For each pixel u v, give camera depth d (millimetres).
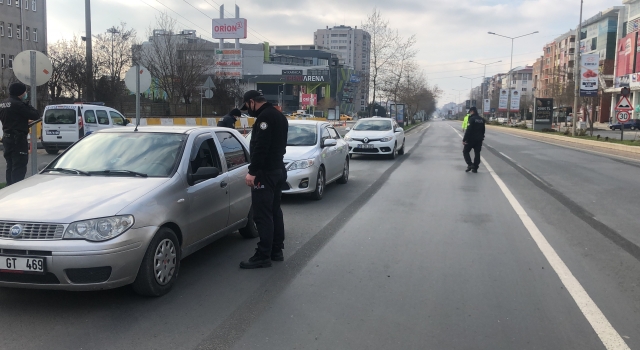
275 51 118938
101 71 39375
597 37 84375
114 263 4305
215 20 64500
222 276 5484
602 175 14539
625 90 28656
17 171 8664
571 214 8906
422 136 41062
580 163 18109
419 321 4316
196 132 6035
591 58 35688
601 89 57906
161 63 42562
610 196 10852
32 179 5305
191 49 43688
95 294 4883
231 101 46062
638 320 4363
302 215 8773
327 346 3842
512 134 45844
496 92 163750
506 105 70312
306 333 4066
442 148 26094
